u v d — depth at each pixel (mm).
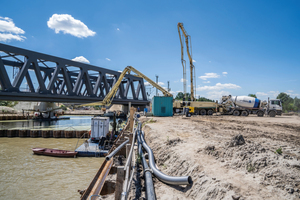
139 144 10172
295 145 8484
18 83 41125
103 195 6938
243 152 5832
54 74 49125
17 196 10297
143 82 86250
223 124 20062
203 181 5000
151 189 5230
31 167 14812
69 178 12711
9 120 54219
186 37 49562
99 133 20422
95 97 61875
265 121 25344
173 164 7234
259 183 4402
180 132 13578
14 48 40750
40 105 59625
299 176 4246
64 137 29359
